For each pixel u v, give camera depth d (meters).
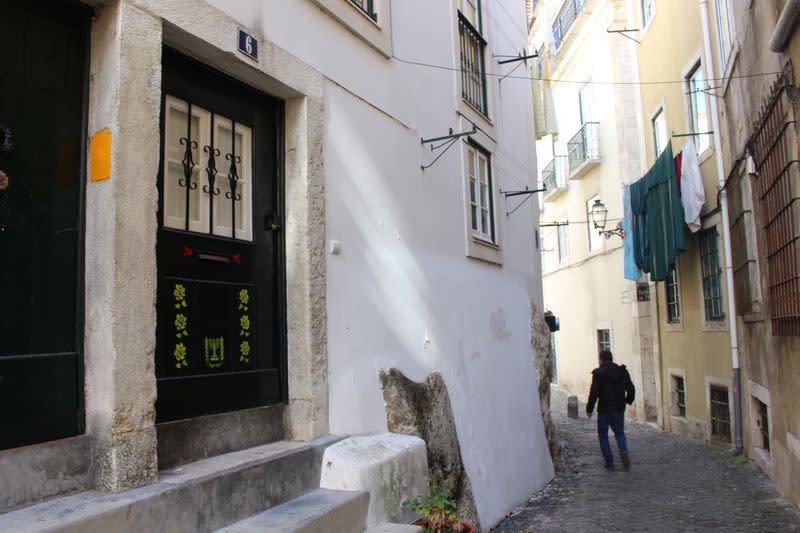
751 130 6.96
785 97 5.50
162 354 3.15
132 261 2.77
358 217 4.61
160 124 3.26
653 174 11.01
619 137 14.26
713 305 10.14
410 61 5.76
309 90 4.11
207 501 2.86
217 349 3.50
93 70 2.86
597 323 17.02
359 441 4.12
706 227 10.09
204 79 3.58
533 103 10.95
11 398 2.48
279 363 3.92
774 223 6.19
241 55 3.49
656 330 12.99
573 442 11.54
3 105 2.57
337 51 4.51
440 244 6.05
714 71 9.04
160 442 3.03
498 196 7.98
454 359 6.04
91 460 2.66
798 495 5.96
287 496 3.42
